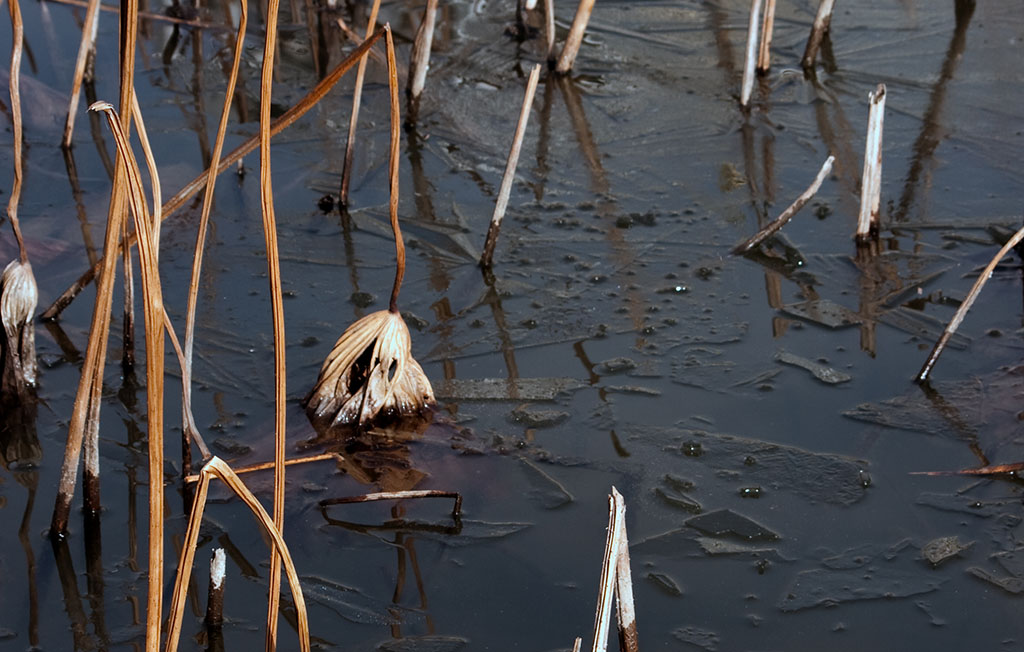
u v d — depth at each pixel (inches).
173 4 226.1
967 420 111.7
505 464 106.2
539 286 138.7
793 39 217.3
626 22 229.0
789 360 122.8
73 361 121.7
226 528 97.3
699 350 125.2
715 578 92.9
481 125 184.9
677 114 188.5
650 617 88.8
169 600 89.5
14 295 109.5
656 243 148.8
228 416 112.5
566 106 192.2
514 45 217.0
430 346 126.1
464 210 157.9
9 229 145.2
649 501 101.6
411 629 87.0
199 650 84.4
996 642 85.5
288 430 109.8
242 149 90.1
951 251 144.3
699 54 212.8
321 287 138.2
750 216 155.2
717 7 235.3
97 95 190.1
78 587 90.5
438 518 99.2
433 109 189.8
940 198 157.8
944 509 100.0
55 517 94.7
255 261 143.2
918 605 89.4
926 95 190.5
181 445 107.7
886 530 97.8
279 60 207.5
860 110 186.4
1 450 107.3
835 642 86.0
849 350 124.6
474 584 91.9
